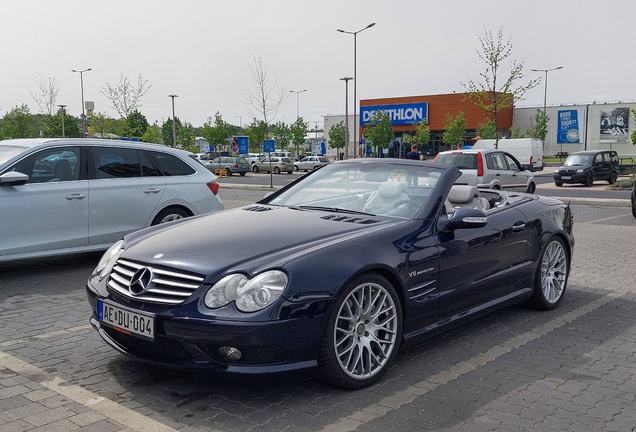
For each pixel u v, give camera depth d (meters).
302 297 3.23
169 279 3.40
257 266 3.29
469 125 54.97
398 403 3.40
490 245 4.57
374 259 3.60
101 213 7.01
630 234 10.69
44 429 3.02
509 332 4.82
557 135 61.72
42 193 6.54
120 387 3.58
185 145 72.69
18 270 7.12
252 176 40.19
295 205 4.73
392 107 58.31
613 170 26.77
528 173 16.31
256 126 62.88
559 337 4.70
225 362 3.21
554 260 5.53
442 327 4.18
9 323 4.96
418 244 3.95
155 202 7.50
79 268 7.25
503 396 3.52
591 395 3.56
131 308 3.39
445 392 3.57
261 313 3.13
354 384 3.52
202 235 3.84
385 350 3.74
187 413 3.23
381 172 4.77
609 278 6.98
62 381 3.67
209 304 3.19
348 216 4.22
